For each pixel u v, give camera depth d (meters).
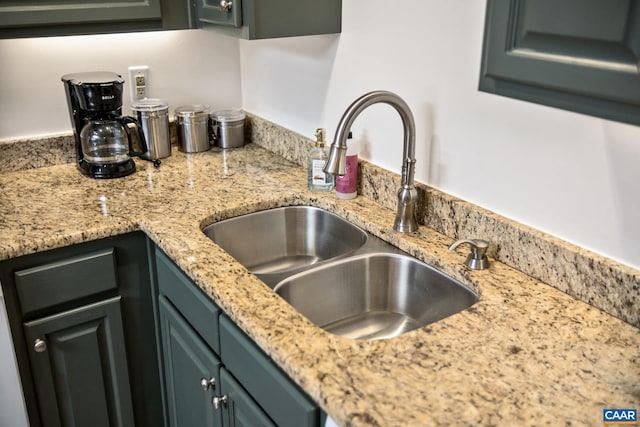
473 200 1.45
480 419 0.92
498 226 1.37
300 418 1.10
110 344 1.71
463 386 0.99
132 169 1.95
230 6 1.63
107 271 1.62
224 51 2.25
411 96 1.55
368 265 1.49
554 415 0.93
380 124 1.68
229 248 1.71
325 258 1.79
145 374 1.82
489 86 1.08
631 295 1.14
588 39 0.88
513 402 0.96
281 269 1.79
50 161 2.00
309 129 1.99
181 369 1.64
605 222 1.17
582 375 1.02
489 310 1.20
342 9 1.72
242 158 2.11
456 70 1.40
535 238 1.29
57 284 1.56
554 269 1.27
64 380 1.68
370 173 1.72
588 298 1.21
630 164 1.10
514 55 0.99
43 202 1.71
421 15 1.46
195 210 1.66
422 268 1.44
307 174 1.91
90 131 1.87
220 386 1.42
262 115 2.25
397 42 1.55
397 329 1.49
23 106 1.93
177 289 1.53
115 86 1.81
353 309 1.52
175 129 2.21
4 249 1.45
